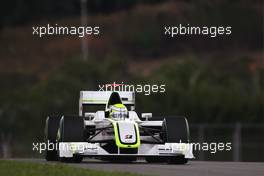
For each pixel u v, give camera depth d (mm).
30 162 52156
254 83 167500
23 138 122875
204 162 59750
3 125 124625
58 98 135500
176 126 53875
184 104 132625
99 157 54719
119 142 52000
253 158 117188
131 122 53812
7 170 45219
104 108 62156
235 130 113562
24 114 127812
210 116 133000
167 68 162750
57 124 58719
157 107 131250
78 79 154625
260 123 133750
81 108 61219
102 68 158875
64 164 50344
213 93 136500
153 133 55875
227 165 54125
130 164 54312
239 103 134750
